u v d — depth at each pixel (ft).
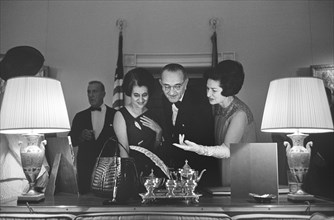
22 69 8.39
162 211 6.31
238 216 6.13
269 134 8.18
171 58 8.44
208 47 8.45
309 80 6.63
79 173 8.10
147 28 8.53
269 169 7.02
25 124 6.36
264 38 8.45
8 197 7.81
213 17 8.52
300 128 6.47
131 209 6.33
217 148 8.14
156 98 8.35
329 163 7.86
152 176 6.87
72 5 8.60
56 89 6.82
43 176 7.89
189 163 8.10
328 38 8.41
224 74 8.32
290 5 8.52
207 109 8.27
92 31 8.53
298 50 8.40
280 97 6.68
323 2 8.49
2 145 7.97
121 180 6.82
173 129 8.23
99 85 8.38
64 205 6.37
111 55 8.46
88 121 8.28
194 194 6.73
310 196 6.58
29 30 8.51
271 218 6.15
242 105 8.26
